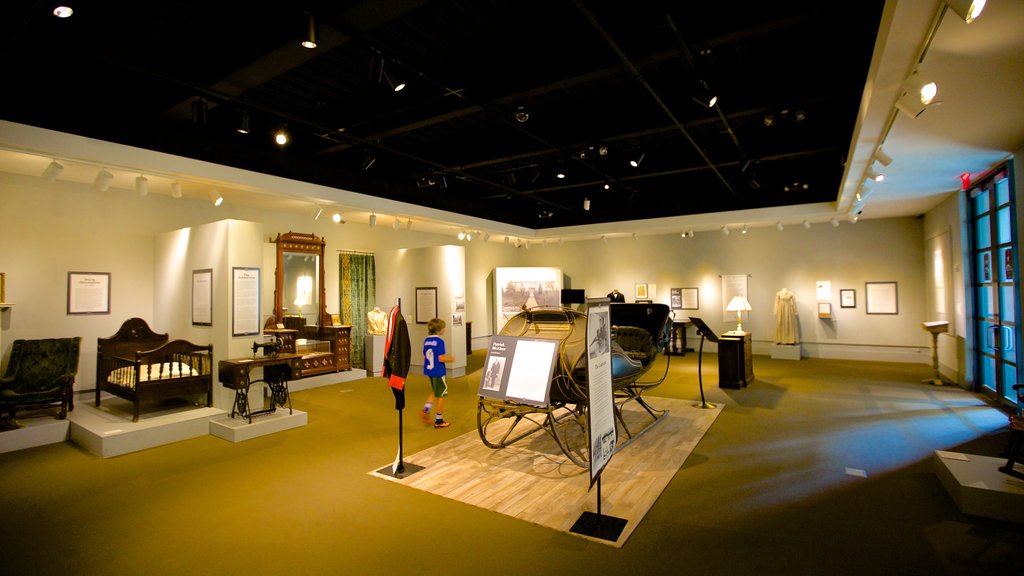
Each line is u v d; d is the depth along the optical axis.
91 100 5.06
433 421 6.07
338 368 8.95
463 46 4.50
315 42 3.44
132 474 4.33
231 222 5.95
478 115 6.28
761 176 8.49
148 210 7.09
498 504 3.61
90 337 6.52
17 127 4.57
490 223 11.34
